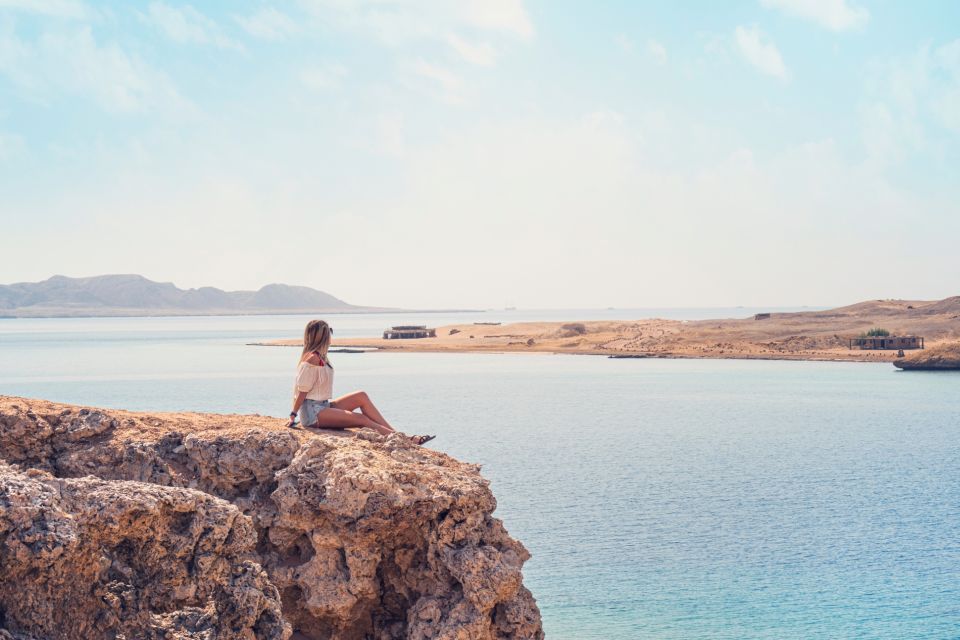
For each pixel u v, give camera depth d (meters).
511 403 94.31
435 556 10.45
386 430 12.20
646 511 40.06
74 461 10.47
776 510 40.19
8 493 7.43
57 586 7.61
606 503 41.88
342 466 10.20
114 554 8.38
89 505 8.07
